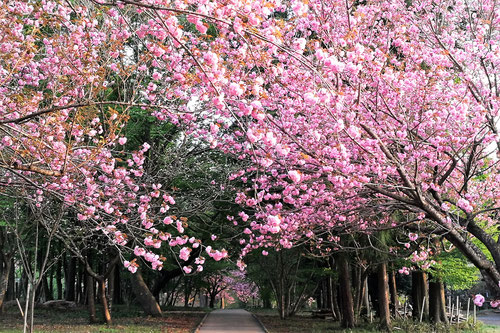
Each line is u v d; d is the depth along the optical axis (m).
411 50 9.36
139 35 5.73
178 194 16.55
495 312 36.50
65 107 5.89
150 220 7.58
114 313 25.83
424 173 8.73
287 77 8.61
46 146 6.73
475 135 8.03
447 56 8.77
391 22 9.62
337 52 7.44
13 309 25.91
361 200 10.30
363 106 8.80
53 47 7.55
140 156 9.49
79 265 31.55
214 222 18.34
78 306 29.98
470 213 8.96
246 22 4.66
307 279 26.30
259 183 12.77
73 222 15.31
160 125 17.80
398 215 13.80
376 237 15.09
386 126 8.80
